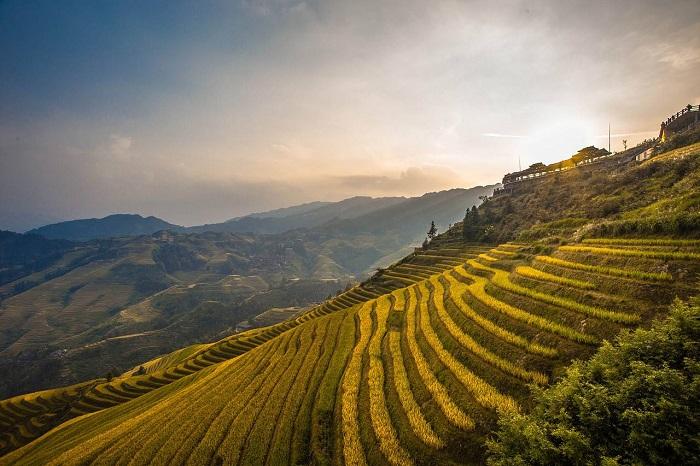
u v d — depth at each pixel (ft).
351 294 370.94
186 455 127.44
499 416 89.04
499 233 382.01
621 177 276.00
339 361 171.63
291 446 119.65
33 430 321.11
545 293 133.90
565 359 96.89
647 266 115.14
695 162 209.36
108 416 237.66
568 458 67.41
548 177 524.11
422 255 417.49
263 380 176.96
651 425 62.23
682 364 71.77
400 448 98.63
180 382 258.57
